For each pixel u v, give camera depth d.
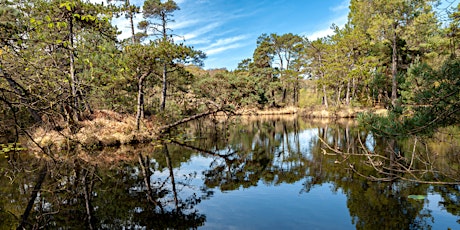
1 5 8.34
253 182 8.15
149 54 12.84
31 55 3.98
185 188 7.66
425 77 5.50
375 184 7.42
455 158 8.70
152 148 14.02
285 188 7.45
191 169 9.92
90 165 10.14
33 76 3.85
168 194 7.14
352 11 29.72
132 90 18.61
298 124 26.17
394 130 5.02
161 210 6.01
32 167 9.30
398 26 19.53
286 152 12.77
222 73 40.72
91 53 4.69
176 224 5.21
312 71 38.97
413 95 5.67
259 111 41.59
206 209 6.06
